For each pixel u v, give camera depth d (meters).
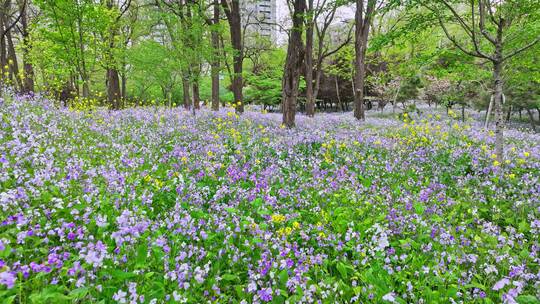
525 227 5.75
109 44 20.58
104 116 13.73
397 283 4.40
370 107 46.47
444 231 5.40
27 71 21.45
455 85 27.89
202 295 3.68
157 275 3.85
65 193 4.97
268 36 32.53
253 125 15.02
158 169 7.36
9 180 4.96
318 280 4.25
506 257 4.64
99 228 4.12
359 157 9.97
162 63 17.27
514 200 7.27
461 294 3.93
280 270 4.14
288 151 10.16
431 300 3.89
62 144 7.80
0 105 9.92
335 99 45.75
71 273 3.18
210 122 14.70
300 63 15.27
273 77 37.44
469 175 8.80
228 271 4.15
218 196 5.96
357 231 5.37
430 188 7.89
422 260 4.69
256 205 5.95
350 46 30.36
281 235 4.99
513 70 12.96
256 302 3.61
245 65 44.66
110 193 5.41
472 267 4.59
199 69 16.56
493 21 8.92
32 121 8.84
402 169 9.28
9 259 3.39
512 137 16.23
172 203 5.87
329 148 10.83
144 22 18.34
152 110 18.38
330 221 5.71
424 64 11.30
